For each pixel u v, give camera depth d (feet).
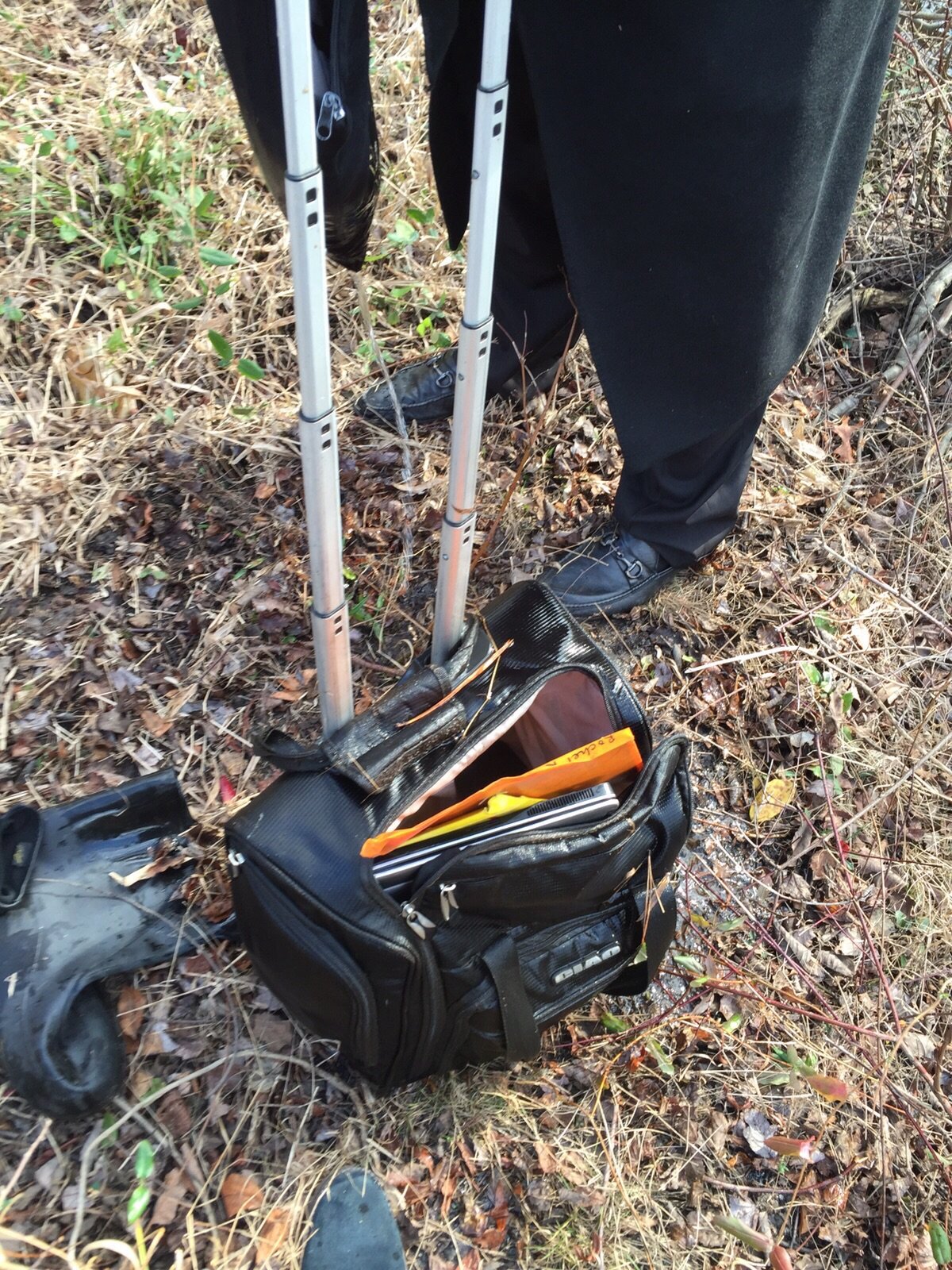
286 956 3.66
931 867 5.64
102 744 5.06
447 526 4.01
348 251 4.34
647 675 5.98
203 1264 3.94
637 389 4.41
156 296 6.37
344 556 5.98
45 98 7.13
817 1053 4.89
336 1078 4.42
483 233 3.35
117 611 5.48
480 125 3.16
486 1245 4.21
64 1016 3.83
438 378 6.50
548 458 6.63
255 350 6.62
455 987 3.84
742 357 4.23
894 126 8.05
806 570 6.66
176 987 4.47
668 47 3.46
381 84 7.96
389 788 3.83
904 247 7.95
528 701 4.17
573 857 3.78
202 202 6.48
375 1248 3.99
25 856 4.08
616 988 4.65
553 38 3.65
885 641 6.43
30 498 5.65
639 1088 4.69
